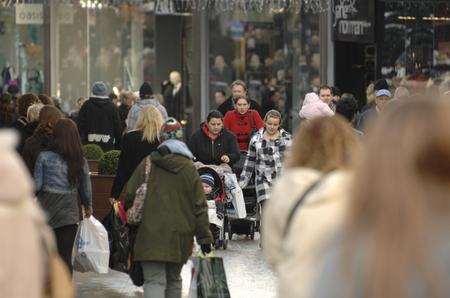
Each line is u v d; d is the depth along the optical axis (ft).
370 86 135.85
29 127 104.22
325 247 27.55
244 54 181.98
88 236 83.97
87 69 183.21
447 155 27.27
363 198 27.12
